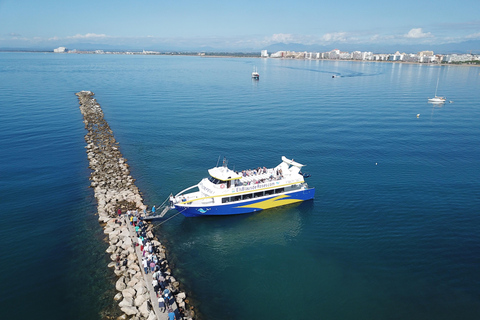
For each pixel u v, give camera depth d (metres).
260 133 111.56
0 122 117.81
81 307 38.31
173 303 37.91
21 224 54.56
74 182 70.94
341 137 108.25
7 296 39.88
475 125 125.81
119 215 56.81
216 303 40.69
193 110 146.38
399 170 81.25
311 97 187.25
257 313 39.50
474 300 41.25
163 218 59.03
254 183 62.22
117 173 75.50
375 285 43.97
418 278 45.06
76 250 48.19
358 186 72.62
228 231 56.59
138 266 43.97
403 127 121.88
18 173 74.81
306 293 42.69
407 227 56.84
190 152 92.62
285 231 56.56
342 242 53.34
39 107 143.25
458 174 78.75
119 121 125.00
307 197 66.31
